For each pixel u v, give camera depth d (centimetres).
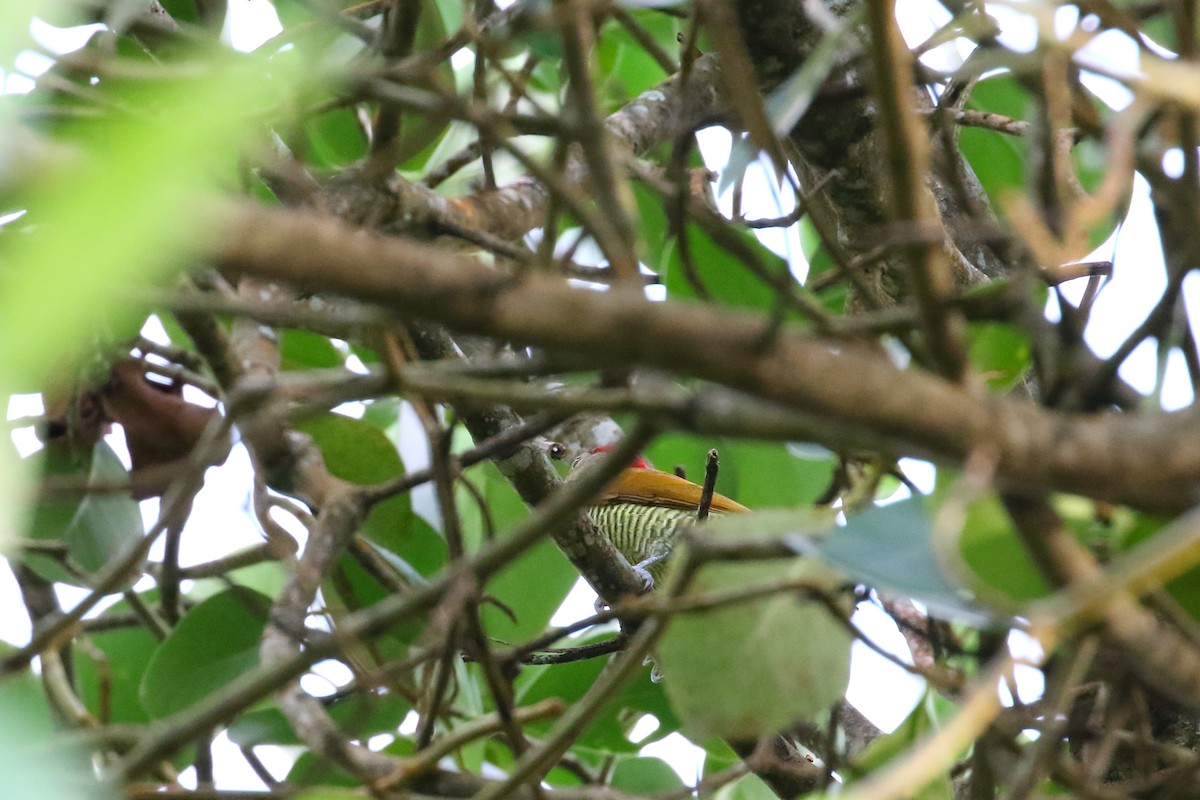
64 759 376
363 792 473
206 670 659
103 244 204
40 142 232
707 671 464
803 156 654
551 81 891
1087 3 418
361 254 265
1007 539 386
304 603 542
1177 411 327
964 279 693
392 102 378
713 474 642
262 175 556
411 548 736
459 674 706
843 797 342
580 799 553
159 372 657
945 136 531
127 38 661
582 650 716
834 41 407
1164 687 398
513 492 845
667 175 563
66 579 677
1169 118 443
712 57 720
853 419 305
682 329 290
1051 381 444
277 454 607
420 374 370
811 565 466
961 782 647
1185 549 324
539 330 282
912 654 592
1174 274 405
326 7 536
